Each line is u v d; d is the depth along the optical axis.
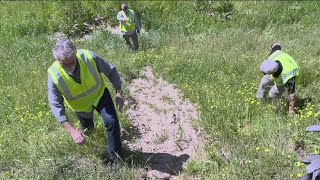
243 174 4.52
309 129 3.83
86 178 4.61
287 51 8.76
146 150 5.37
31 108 6.46
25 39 11.25
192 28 11.80
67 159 4.88
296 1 12.91
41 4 13.88
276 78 5.95
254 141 5.14
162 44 10.45
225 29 11.56
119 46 10.41
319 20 11.45
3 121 6.04
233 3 13.30
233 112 5.86
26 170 4.73
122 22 10.24
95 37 11.43
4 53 9.77
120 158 4.68
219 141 5.29
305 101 6.25
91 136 5.17
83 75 4.31
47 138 5.39
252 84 7.04
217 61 8.34
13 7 13.80
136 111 6.52
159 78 7.92
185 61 8.37
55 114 4.30
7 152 5.07
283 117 5.67
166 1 13.66
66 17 12.71
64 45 4.00
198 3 13.03
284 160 4.71
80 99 4.52
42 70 8.37
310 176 3.73
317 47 9.03
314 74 7.30
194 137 5.60
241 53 9.07
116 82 4.55
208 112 5.93
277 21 11.63
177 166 5.01
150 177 4.80
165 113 6.38
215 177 4.64
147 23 12.39
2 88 7.43
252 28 11.55
